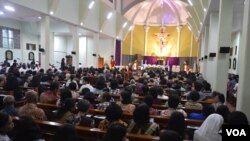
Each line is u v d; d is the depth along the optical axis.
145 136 2.37
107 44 19.95
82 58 18.77
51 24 15.45
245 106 3.32
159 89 5.14
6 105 3.27
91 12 14.80
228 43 5.84
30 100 3.22
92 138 2.60
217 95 4.50
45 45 10.10
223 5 5.85
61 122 2.88
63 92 3.90
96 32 16.23
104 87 5.70
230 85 8.16
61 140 1.90
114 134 1.84
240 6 8.05
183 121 2.42
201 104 4.31
